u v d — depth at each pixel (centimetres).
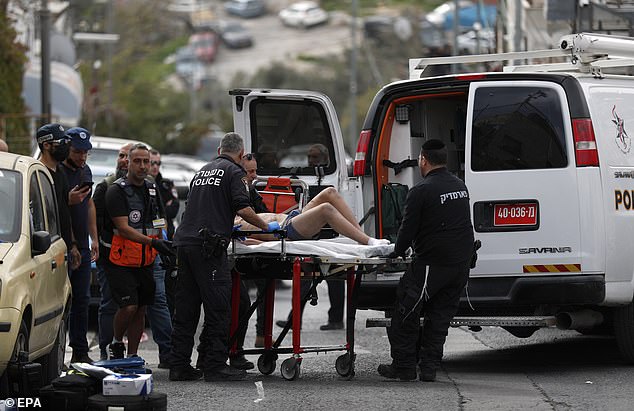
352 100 16288
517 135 3141
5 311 2519
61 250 3092
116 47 19662
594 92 3159
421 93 3331
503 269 3130
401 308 3045
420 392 2894
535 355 3672
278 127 3853
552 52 3294
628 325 3216
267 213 3434
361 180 3444
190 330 3144
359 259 3008
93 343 4184
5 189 2842
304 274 3114
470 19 14000
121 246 3262
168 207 4147
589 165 3080
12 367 2544
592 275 3081
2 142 3319
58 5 12912
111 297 3475
